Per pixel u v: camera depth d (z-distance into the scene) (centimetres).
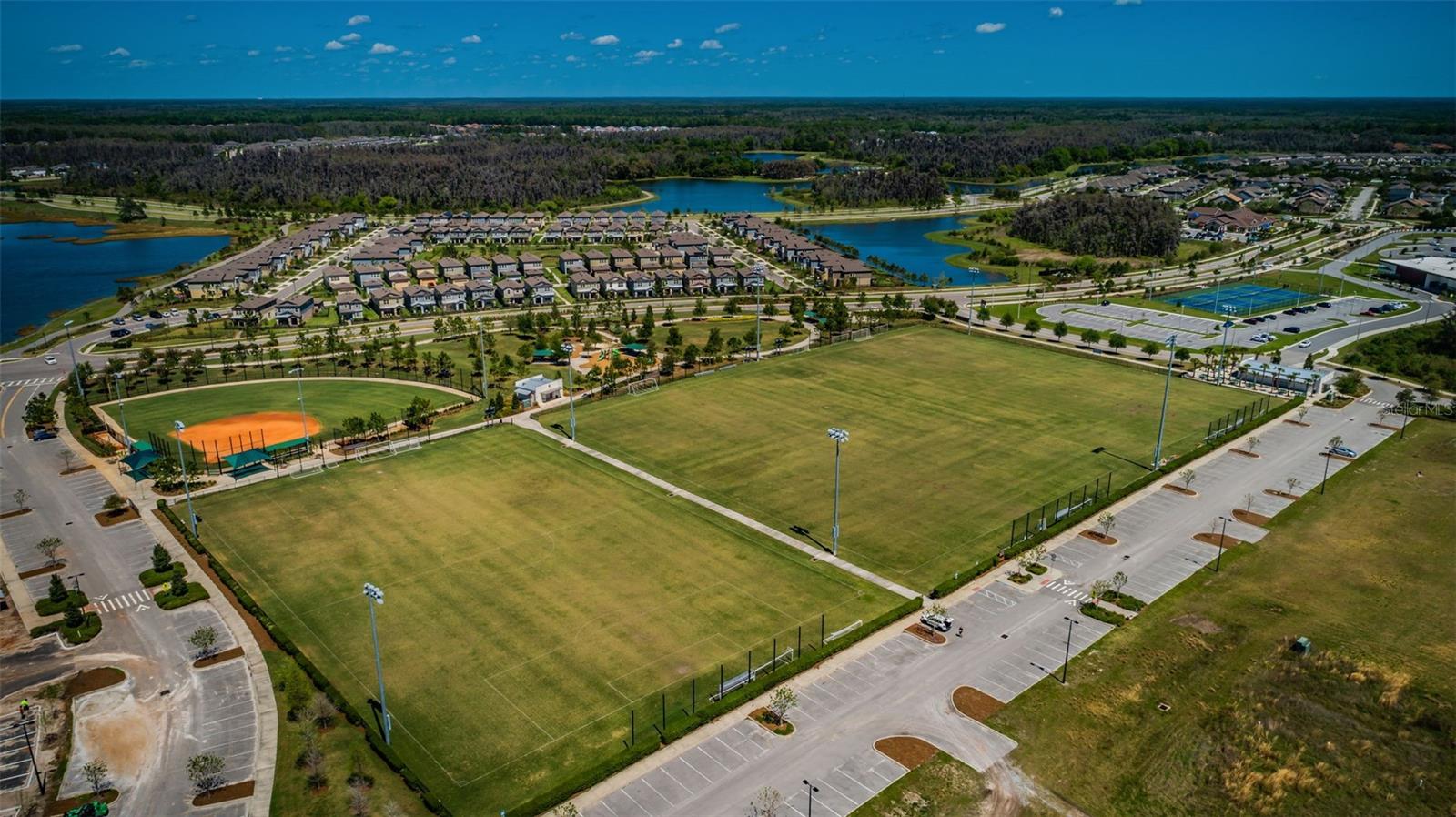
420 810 6744
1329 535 11056
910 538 11006
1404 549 10700
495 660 8569
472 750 7362
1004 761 7269
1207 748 7456
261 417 15212
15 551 10794
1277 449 13825
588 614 9344
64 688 8244
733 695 7981
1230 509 11775
